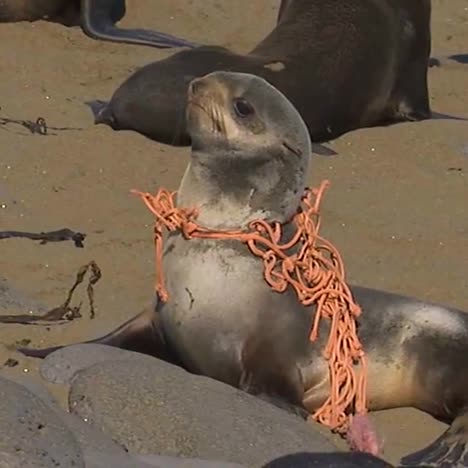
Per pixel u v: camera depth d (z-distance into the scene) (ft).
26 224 107.34
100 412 79.00
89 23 150.92
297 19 138.41
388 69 136.46
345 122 134.00
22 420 70.90
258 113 87.25
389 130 132.57
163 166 120.26
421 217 113.91
